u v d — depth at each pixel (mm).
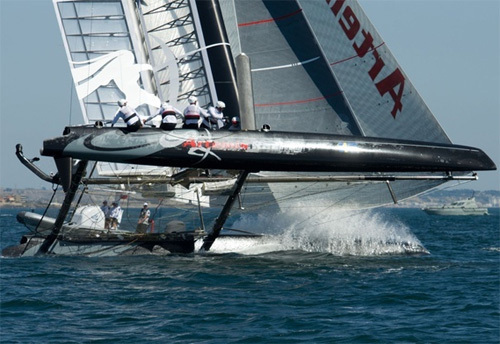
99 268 85250
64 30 106875
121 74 106750
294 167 85812
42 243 97312
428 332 56938
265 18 106625
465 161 90750
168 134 82625
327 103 105438
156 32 108938
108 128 82062
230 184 93188
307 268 86812
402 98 101688
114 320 59938
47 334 55781
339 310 64125
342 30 103688
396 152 88188
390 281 78812
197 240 99000
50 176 91500
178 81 107562
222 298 68625
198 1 113250
